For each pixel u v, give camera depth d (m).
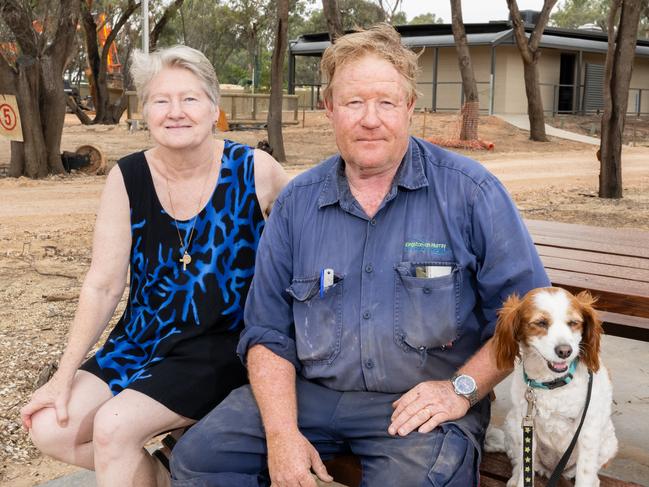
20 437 4.05
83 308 3.01
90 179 15.51
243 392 2.75
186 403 2.83
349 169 2.65
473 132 25.56
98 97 33.97
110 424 2.69
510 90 36.12
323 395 2.66
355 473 2.63
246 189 3.07
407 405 2.47
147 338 3.04
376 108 2.53
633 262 3.78
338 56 2.59
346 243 2.62
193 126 2.94
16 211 11.26
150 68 2.96
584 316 2.27
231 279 3.04
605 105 13.49
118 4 40.59
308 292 2.64
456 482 2.34
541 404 2.33
